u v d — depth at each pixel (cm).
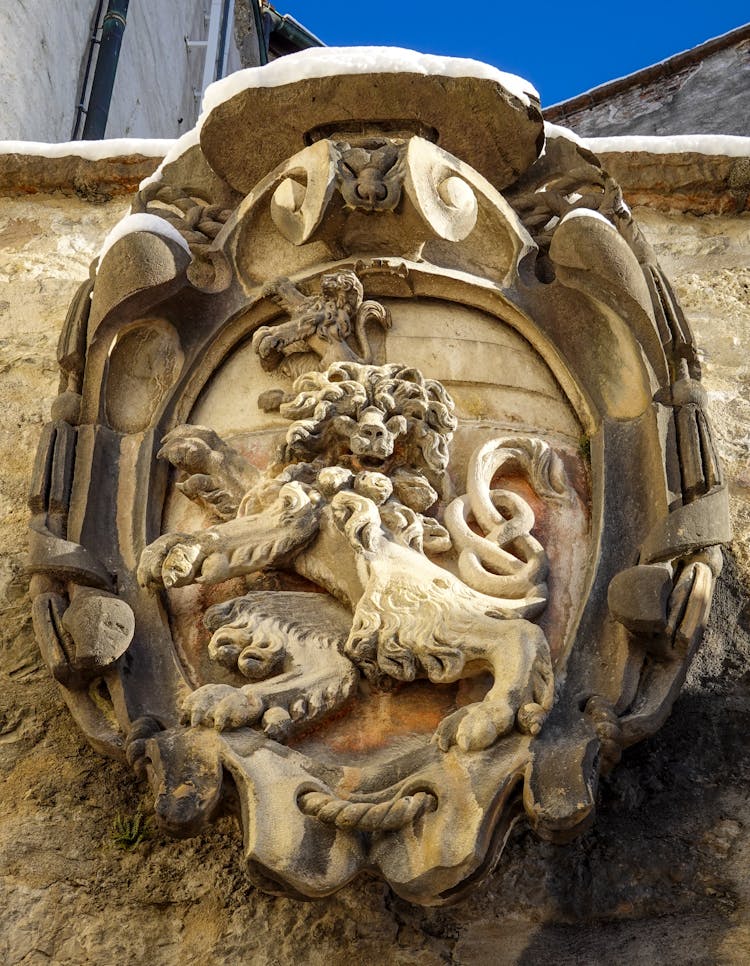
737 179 364
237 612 249
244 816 224
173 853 247
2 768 260
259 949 236
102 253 295
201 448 272
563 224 285
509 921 237
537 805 219
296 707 234
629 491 265
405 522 258
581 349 284
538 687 230
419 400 271
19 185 381
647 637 243
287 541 254
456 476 272
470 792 221
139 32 580
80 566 255
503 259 298
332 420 267
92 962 236
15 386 330
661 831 247
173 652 251
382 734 237
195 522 271
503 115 305
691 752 257
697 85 632
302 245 299
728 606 278
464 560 256
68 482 271
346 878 218
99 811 253
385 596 246
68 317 297
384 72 302
